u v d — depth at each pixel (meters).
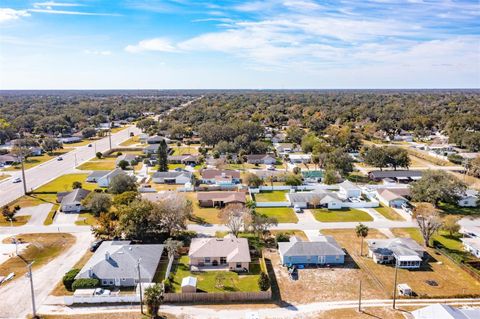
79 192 89.62
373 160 121.38
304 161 138.62
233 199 88.81
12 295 51.56
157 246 63.06
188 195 98.88
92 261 57.19
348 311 48.66
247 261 59.06
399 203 90.12
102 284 54.12
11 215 80.56
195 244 64.38
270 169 127.25
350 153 150.75
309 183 110.12
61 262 60.97
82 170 126.38
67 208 85.12
